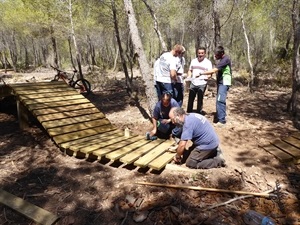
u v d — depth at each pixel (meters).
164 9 14.97
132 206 3.05
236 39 20.80
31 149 4.62
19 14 17.92
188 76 6.29
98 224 2.81
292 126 5.85
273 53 19.72
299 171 3.90
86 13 15.44
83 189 3.37
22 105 5.62
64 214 2.94
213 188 3.38
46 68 28.75
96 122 5.59
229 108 7.46
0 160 4.21
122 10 11.01
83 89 10.51
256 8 14.09
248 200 3.20
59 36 17.69
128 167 3.94
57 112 5.38
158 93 5.69
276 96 9.05
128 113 7.28
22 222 2.84
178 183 3.49
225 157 4.32
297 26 6.42
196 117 3.69
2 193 3.24
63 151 4.51
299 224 2.83
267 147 4.68
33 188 3.41
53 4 14.52
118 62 29.66
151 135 4.89
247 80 12.15
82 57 35.59
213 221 2.83
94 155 4.21
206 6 12.51
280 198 3.24
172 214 2.93
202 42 16.27
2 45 27.94
